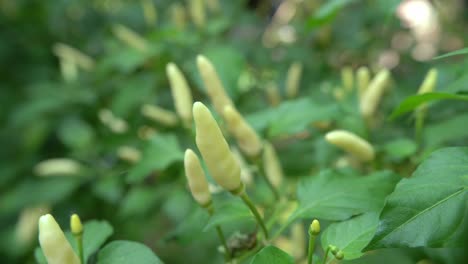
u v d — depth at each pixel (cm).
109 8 61
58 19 59
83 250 22
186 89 30
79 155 41
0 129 55
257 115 29
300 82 42
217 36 42
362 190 22
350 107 30
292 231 30
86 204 41
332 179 23
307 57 43
